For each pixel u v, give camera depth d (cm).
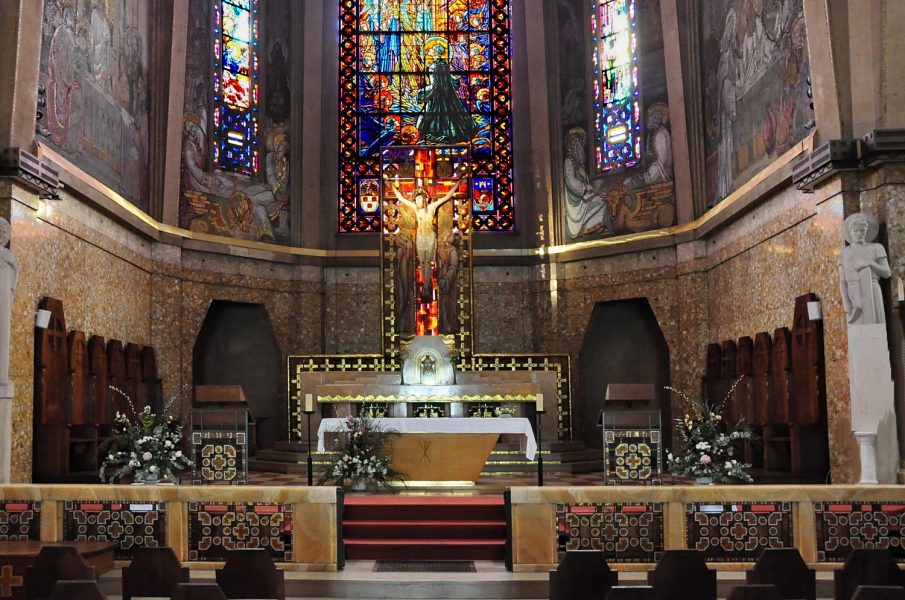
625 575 988
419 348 1758
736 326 1692
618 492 1005
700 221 1841
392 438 1392
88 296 1508
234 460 1305
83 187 1447
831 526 989
